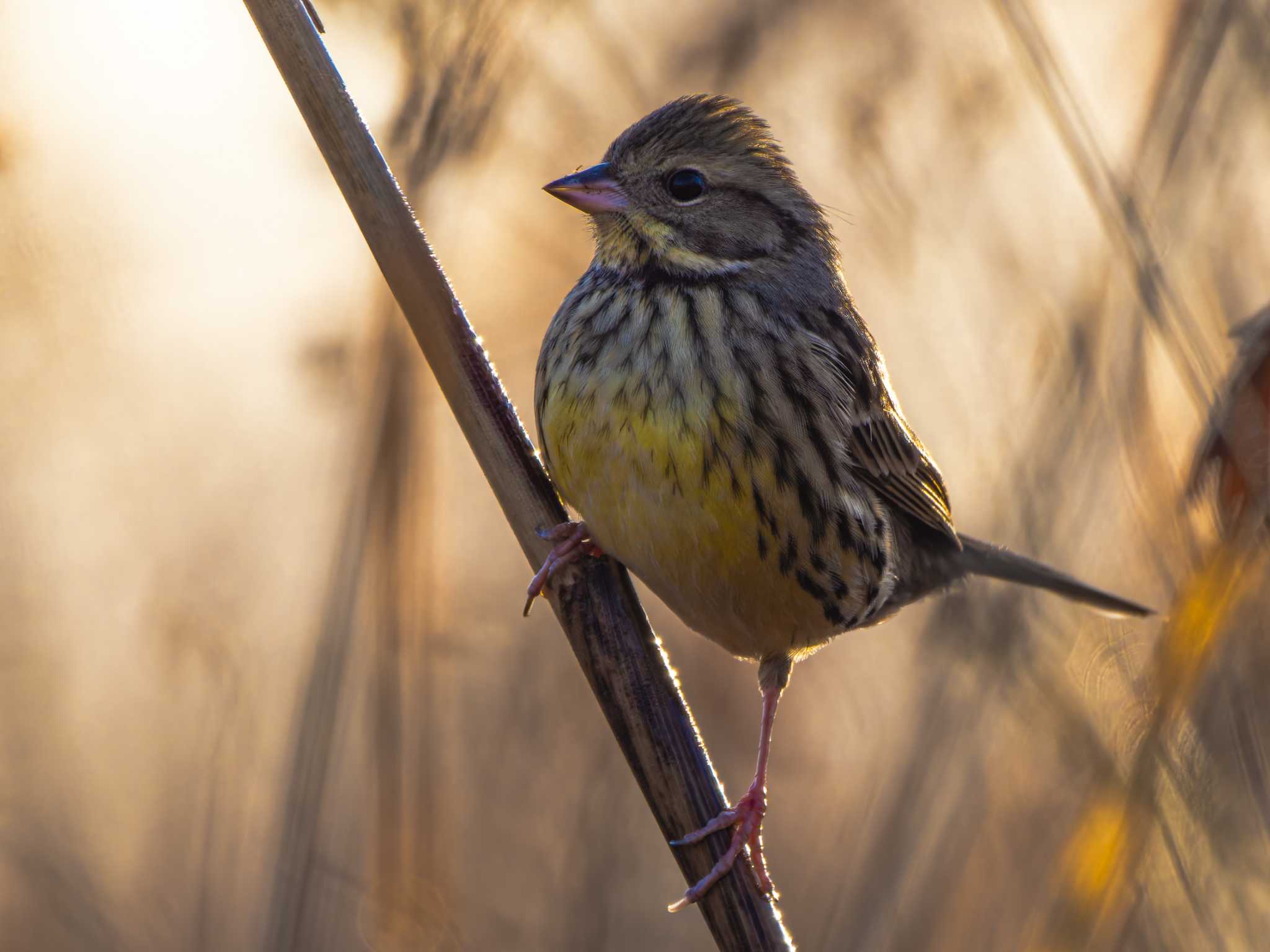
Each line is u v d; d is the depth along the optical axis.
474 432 7.09
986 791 8.96
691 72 9.65
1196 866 7.16
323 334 9.22
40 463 10.31
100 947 9.72
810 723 11.07
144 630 10.17
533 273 10.00
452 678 10.36
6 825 10.07
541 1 8.16
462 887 10.09
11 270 9.50
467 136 7.51
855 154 9.34
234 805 9.70
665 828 6.91
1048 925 7.40
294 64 6.68
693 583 8.02
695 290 8.27
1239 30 8.12
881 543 8.82
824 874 10.21
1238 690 6.97
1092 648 8.12
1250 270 8.07
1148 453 7.50
